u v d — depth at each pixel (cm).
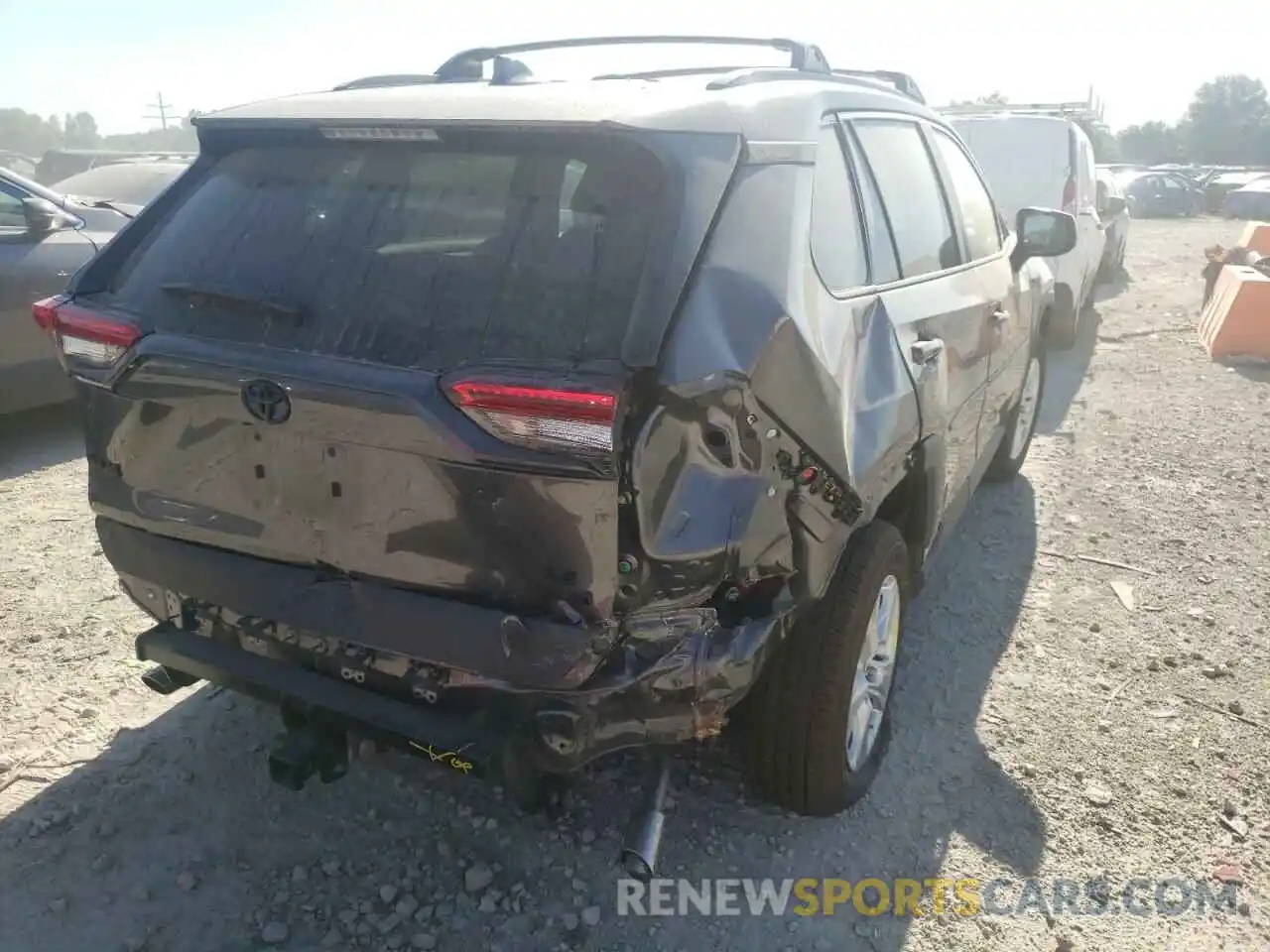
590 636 218
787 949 264
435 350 223
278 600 247
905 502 339
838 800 302
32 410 705
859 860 294
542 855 292
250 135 273
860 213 309
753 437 229
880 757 324
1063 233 484
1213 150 9012
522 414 207
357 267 241
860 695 305
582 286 222
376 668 242
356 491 230
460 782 320
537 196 235
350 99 272
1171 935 271
